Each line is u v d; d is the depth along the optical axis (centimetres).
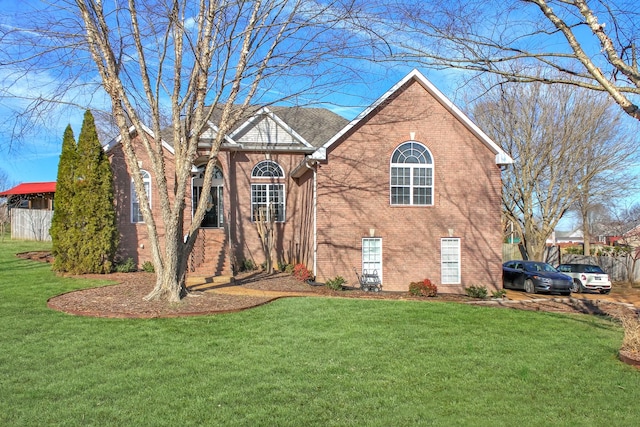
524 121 2852
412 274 1911
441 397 671
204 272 1956
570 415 620
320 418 588
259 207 2303
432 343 963
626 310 1557
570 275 2620
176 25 1245
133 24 1198
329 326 1085
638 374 806
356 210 1892
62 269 1878
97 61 1247
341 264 1875
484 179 1961
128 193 2070
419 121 1936
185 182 1295
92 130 1930
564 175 2878
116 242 1953
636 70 718
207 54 1243
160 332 990
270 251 2191
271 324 1089
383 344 944
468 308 1383
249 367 780
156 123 1280
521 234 3212
